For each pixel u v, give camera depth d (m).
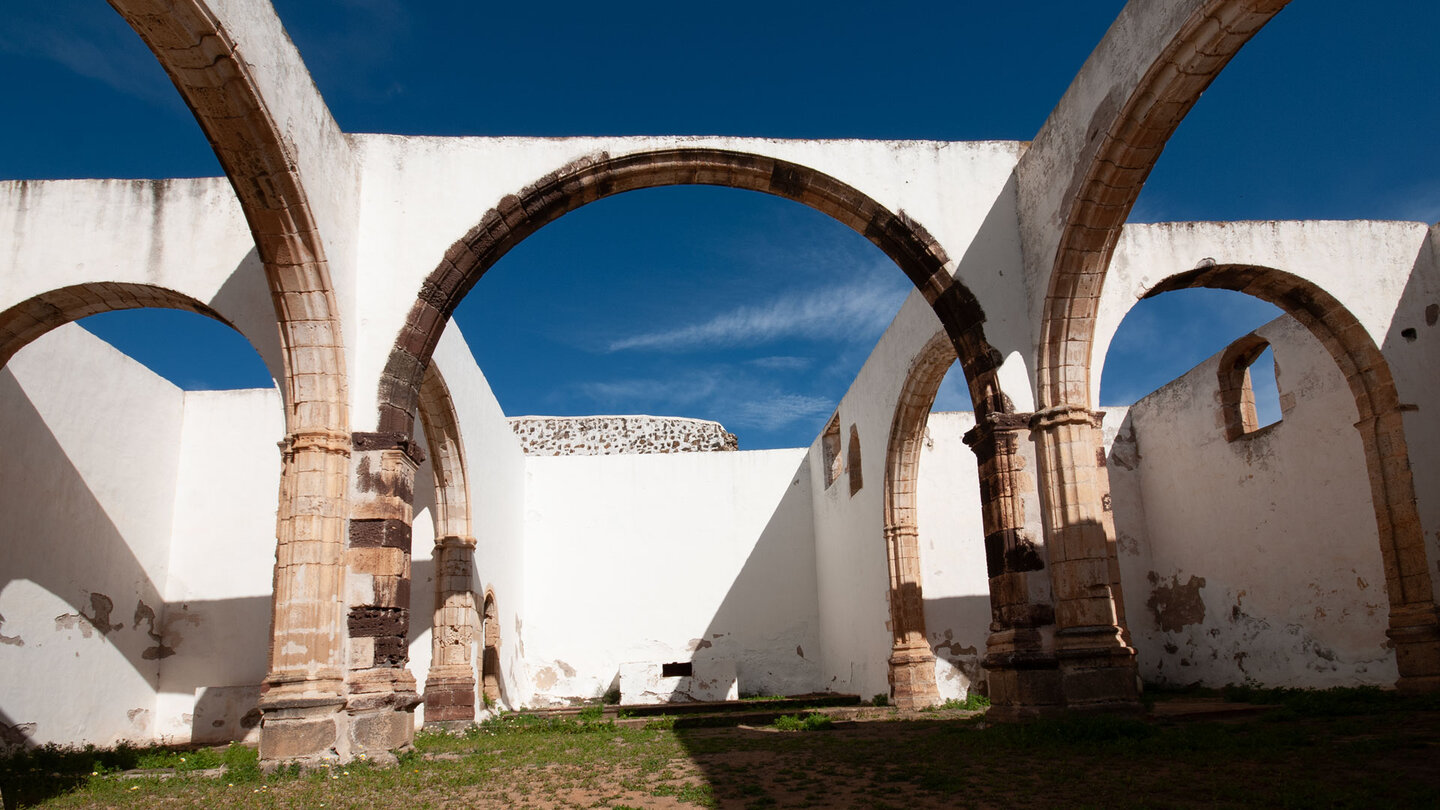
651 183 10.00
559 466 19.42
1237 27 7.01
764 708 15.20
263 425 14.37
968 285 9.80
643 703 17.06
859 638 16.11
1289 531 13.42
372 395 8.81
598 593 18.81
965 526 15.03
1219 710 9.84
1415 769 5.46
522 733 11.51
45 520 11.27
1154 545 16.75
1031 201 9.82
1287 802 4.63
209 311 9.34
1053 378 9.33
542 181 9.62
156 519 13.58
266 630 13.70
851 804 5.31
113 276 9.24
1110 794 5.13
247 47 7.04
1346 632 12.33
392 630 8.20
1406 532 10.45
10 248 9.24
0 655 10.38
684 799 5.69
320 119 8.45
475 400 14.39
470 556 13.12
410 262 9.25
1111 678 8.52
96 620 12.14
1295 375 13.34
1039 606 8.88
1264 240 11.09
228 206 9.47
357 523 8.34
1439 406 10.77
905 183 10.09
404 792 6.33
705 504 19.47
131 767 9.05
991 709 9.24
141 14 6.34
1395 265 11.12
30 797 6.82
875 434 15.22
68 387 11.84
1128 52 8.02
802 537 19.48
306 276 8.27
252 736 12.73
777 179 10.06
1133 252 10.92
